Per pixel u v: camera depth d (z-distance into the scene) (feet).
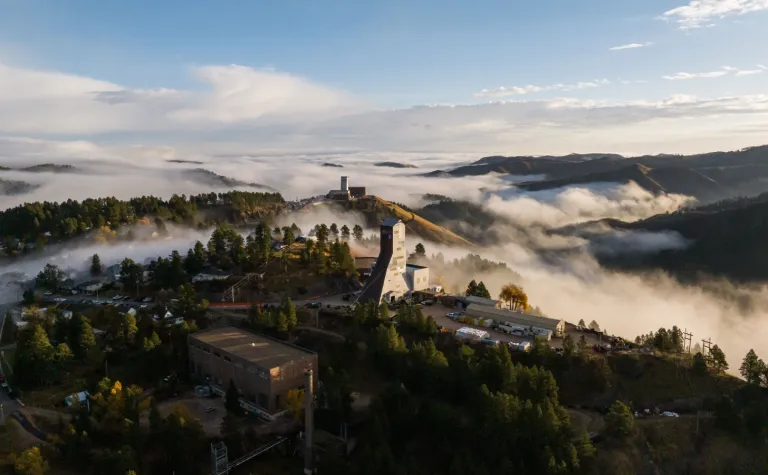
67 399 453.58
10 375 499.51
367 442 392.68
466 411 436.76
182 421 387.55
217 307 655.76
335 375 456.86
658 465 400.26
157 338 521.65
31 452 354.54
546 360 488.02
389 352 488.85
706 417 437.58
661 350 519.19
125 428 382.83
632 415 422.41
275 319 566.36
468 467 368.48
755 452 409.28
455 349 526.16
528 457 384.27
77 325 532.32
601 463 391.04
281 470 395.14
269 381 447.01
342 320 592.19
